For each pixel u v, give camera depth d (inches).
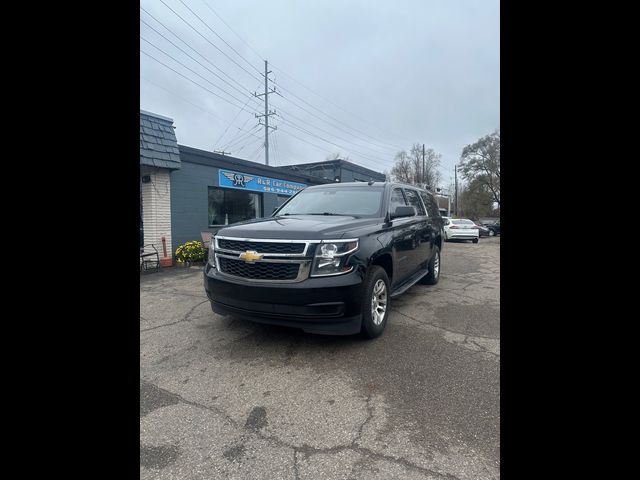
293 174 567.2
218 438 85.0
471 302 215.0
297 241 123.9
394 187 204.1
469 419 91.7
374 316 144.6
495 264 413.7
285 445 82.4
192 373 118.3
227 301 135.0
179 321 173.6
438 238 276.4
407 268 191.0
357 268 128.0
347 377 115.0
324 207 186.9
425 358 129.5
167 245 374.9
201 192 416.8
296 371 119.3
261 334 153.6
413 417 93.0
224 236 141.6
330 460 77.3
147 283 276.2
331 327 124.0
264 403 100.2
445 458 77.3
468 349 138.2
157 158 347.9
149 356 131.5
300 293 120.0
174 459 77.6
